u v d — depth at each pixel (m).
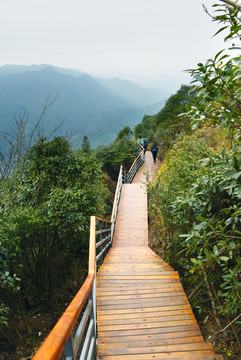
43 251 7.92
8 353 6.56
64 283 8.91
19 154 7.21
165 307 3.84
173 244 5.96
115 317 3.60
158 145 23.38
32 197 8.18
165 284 4.59
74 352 1.27
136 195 13.27
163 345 3.01
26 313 7.66
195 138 6.98
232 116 1.87
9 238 6.25
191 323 3.45
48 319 7.89
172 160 6.74
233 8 1.56
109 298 4.14
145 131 41.16
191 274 5.03
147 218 10.61
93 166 8.99
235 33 1.60
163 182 6.75
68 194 7.59
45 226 7.62
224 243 2.21
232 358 3.15
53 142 8.41
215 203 3.63
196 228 2.40
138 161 20.42
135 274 5.07
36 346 6.75
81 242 9.42
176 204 3.73
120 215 11.01
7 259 6.09
